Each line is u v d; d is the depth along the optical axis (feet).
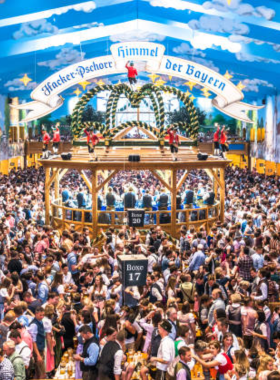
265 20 84.84
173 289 32.76
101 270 36.11
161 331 23.54
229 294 34.94
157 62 69.51
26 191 76.33
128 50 69.56
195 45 99.14
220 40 97.71
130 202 56.29
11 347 22.09
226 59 110.11
